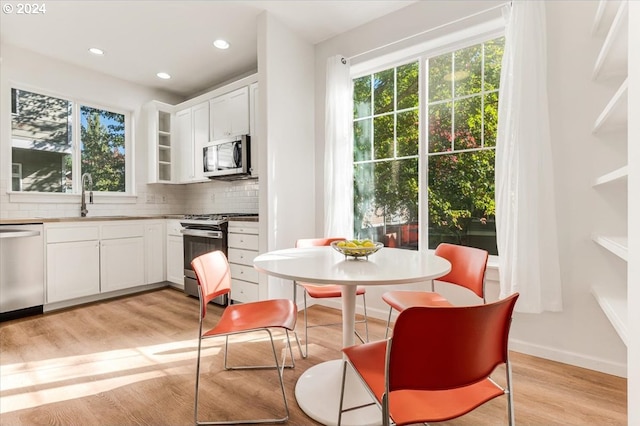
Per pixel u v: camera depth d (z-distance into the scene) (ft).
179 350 7.25
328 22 9.54
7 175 10.58
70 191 12.18
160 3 8.48
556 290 6.37
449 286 8.04
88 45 10.66
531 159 6.37
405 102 9.39
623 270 6.01
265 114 9.16
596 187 6.19
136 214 13.85
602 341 6.22
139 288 12.65
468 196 8.29
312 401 5.21
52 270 10.00
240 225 10.12
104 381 5.93
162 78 13.34
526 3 6.39
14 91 10.92
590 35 6.19
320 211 10.75
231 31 9.89
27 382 5.89
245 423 4.79
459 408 2.92
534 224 6.38
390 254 5.84
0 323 8.96
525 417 4.95
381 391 3.02
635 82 2.89
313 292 6.64
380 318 9.31
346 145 9.71
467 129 8.29
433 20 8.27
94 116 12.89
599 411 5.06
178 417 4.92
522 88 6.40
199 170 13.10
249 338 7.97
